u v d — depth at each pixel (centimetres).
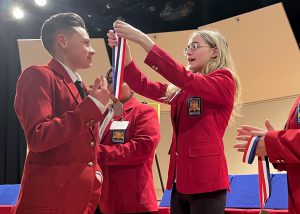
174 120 204
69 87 161
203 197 186
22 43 439
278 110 476
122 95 255
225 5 541
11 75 578
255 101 476
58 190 147
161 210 277
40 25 570
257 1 521
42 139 141
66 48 167
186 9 532
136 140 233
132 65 220
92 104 146
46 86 152
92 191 158
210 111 196
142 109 250
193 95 194
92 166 156
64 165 150
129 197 231
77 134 147
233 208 269
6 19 552
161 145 532
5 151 582
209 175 186
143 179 236
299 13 489
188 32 446
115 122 246
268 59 428
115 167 235
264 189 170
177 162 196
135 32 184
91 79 462
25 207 146
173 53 454
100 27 555
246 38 426
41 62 440
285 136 137
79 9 561
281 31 408
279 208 252
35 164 150
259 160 172
